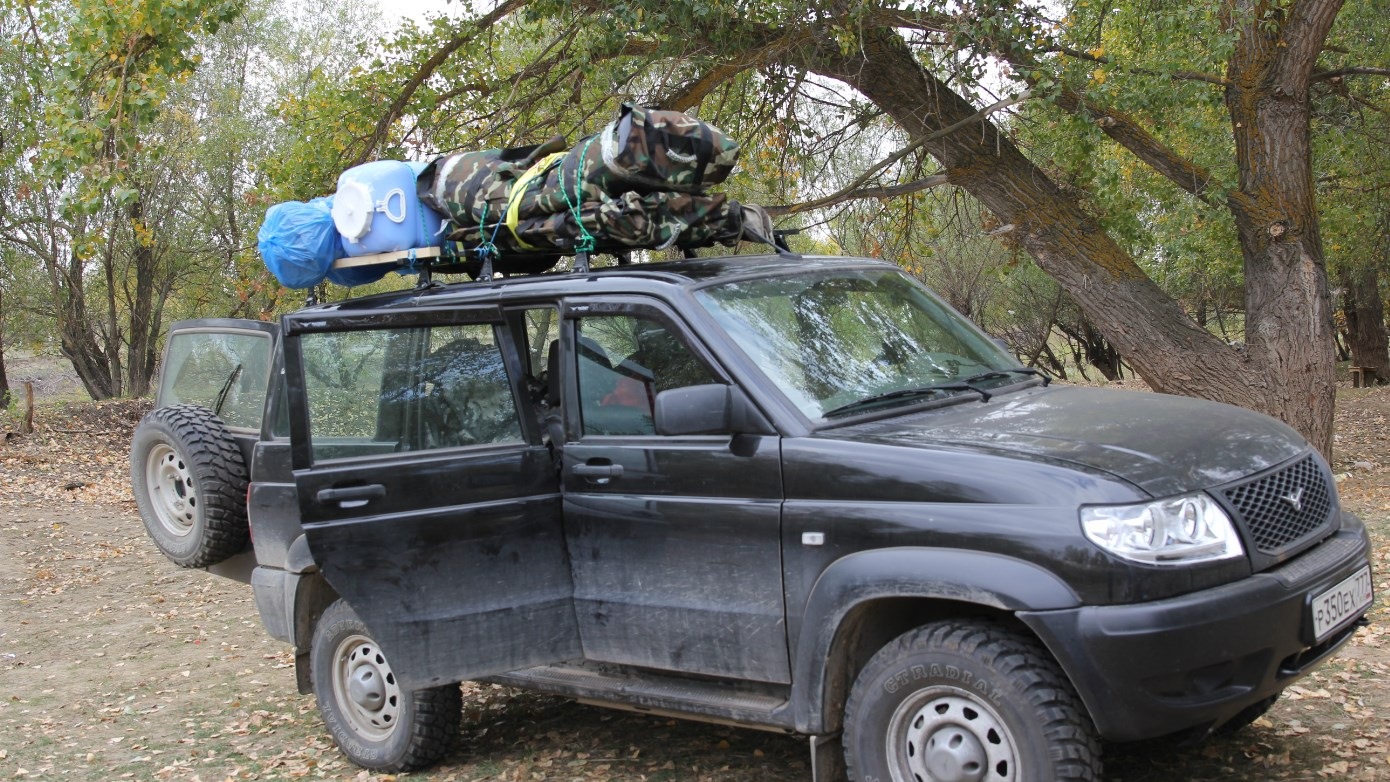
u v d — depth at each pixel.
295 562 5.48
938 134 11.59
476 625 4.70
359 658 5.55
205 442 6.22
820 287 4.94
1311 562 3.86
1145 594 3.51
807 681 4.06
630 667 4.72
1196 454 3.87
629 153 4.68
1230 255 15.29
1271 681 3.71
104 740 6.55
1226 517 3.70
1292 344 11.45
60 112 11.02
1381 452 15.07
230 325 6.50
